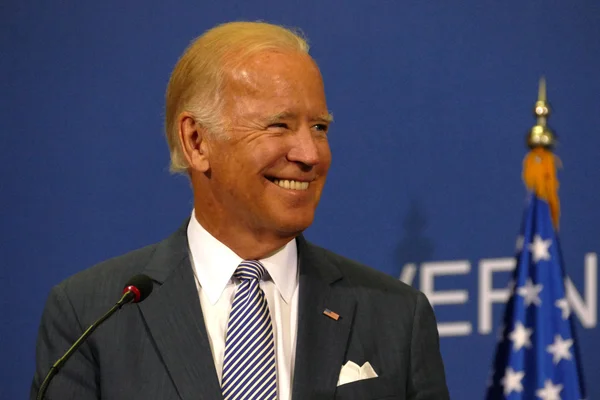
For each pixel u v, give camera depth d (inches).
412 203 467.2
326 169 269.9
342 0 467.5
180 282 274.7
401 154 467.8
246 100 263.0
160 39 458.0
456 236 466.9
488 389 405.1
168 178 457.4
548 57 473.4
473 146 470.0
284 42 270.2
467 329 464.1
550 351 400.8
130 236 455.8
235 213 270.1
